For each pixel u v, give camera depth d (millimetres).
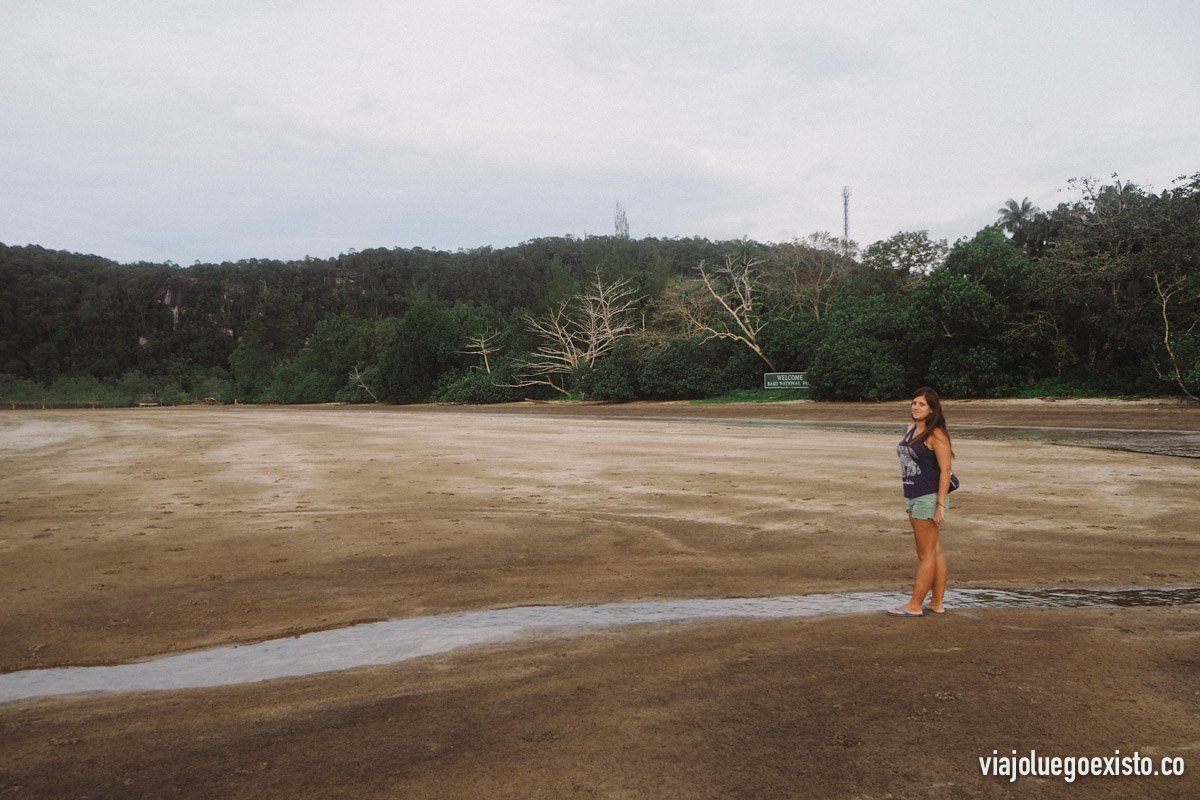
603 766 2885
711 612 5309
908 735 3107
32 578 6598
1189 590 5672
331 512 9719
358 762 2992
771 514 9141
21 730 3465
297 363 102438
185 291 161750
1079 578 6086
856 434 21578
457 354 66562
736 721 3299
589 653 4414
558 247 187250
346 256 196750
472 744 3135
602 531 8305
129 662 4504
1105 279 29016
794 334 43344
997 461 13719
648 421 31750
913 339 34812
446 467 14391
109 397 114875
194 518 9453
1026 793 2600
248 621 5336
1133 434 19281
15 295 148375
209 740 3281
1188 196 30922
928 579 5078
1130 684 3646
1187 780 2676
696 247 139250
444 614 5430
